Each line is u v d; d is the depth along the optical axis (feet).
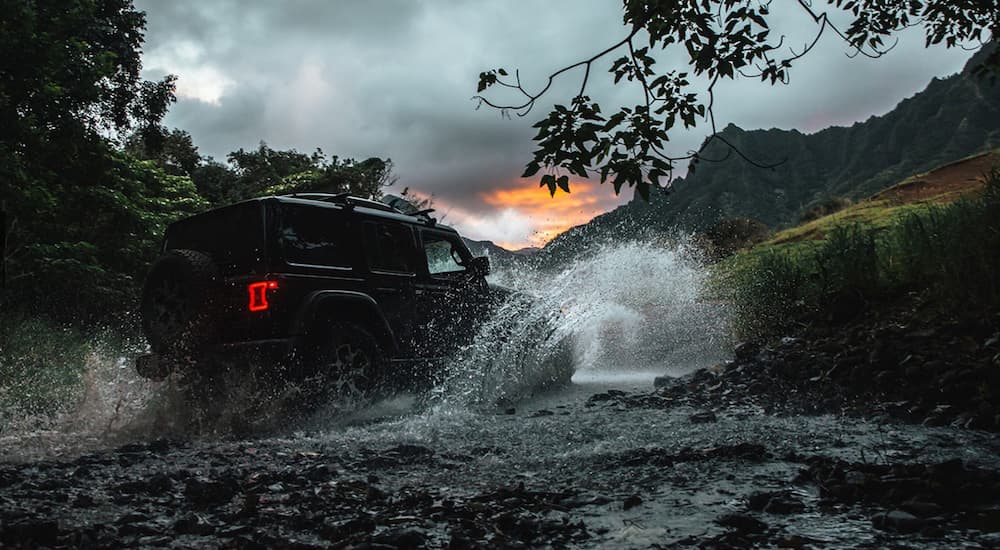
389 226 22.65
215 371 18.54
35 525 8.37
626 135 13.56
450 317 23.91
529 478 11.69
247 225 19.27
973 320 20.43
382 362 20.72
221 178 104.94
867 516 8.55
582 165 13.55
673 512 9.17
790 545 7.54
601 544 7.93
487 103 13.53
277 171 104.47
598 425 17.17
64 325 34.65
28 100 37.19
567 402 23.73
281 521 9.25
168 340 18.51
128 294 40.75
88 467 13.03
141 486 11.34
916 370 17.92
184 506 10.28
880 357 19.56
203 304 18.34
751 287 30.81
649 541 7.96
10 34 35.55
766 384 21.15
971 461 11.41
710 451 12.62
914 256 26.96
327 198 21.50
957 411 15.62
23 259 35.32
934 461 11.44
